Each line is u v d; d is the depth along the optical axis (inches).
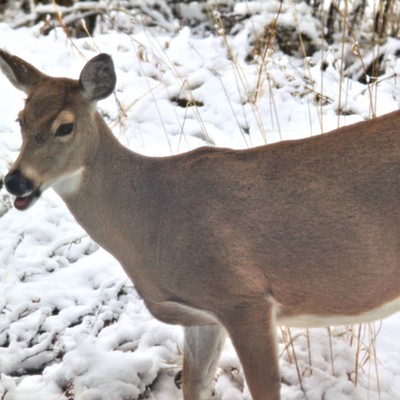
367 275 325.4
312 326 346.9
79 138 334.3
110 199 341.7
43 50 611.5
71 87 338.0
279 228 325.7
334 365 382.3
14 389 370.0
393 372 385.1
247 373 335.0
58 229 478.9
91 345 374.9
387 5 627.8
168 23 687.1
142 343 393.1
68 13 684.1
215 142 526.0
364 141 326.6
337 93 569.9
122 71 592.4
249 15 654.5
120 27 669.3
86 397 359.6
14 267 450.6
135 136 530.9
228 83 572.1
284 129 536.4
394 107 552.4
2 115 540.4
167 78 582.9
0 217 481.4
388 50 618.5
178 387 379.9
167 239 333.4
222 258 327.3
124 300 433.4
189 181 335.9
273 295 333.4
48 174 331.9
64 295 434.6
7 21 688.4
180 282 335.0
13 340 404.5
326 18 658.2
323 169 326.0
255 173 331.6
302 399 369.7
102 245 350.0
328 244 323.9
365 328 404.2
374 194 320.8
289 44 636.7
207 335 358.0
